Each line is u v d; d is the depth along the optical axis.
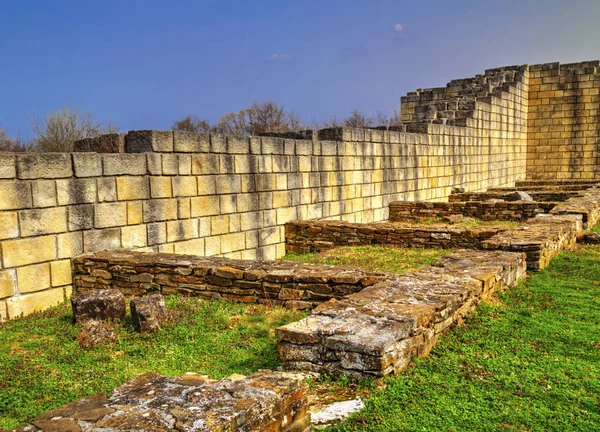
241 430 3.15
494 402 4.27
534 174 32.69
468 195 21.69
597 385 4.58
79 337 6.20
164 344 6.12
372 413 4.07
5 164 7.67
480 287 6.77
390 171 18.14
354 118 47.62
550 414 4.08
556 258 9.91
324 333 4.80
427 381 4.63
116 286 8.46
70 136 23.59
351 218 16.11
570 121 31.34
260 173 12.52
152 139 9.92
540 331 5.96
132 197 9.59
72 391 4.91
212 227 11.29
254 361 5.51
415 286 6.41
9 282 7.75
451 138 22.61
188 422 3.01
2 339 6.58
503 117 28.64
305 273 7.47
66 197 8.52
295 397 3.66
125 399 3.35
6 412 4.51
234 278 7.76
